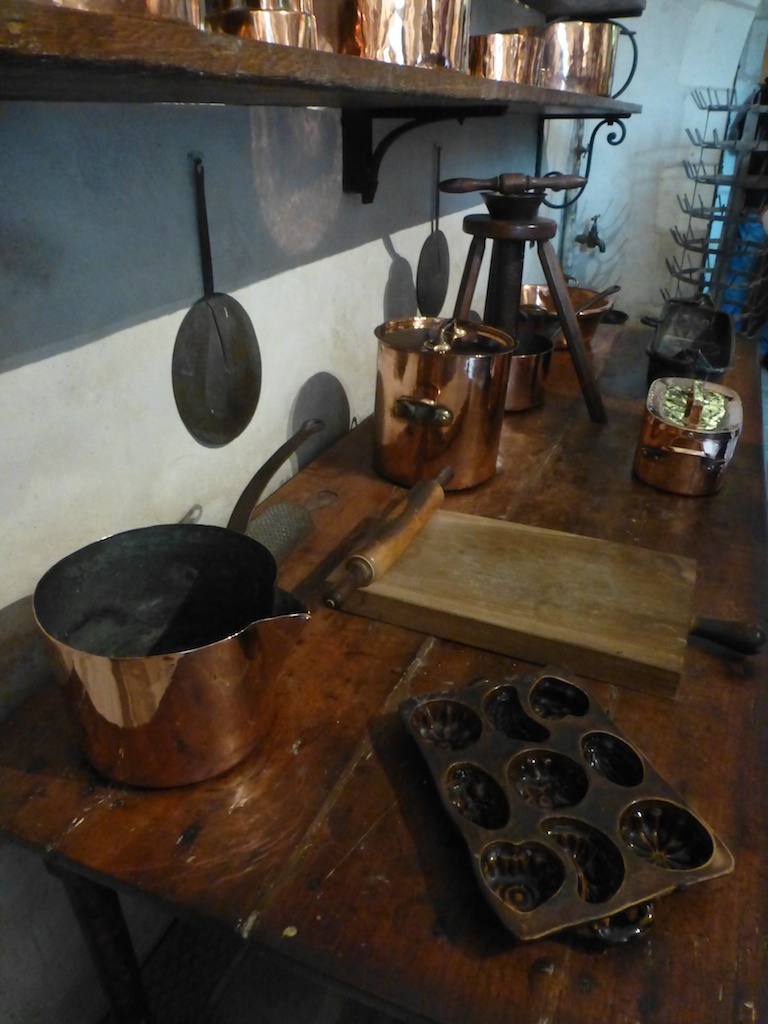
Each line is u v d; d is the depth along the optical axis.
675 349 1.62
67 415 0.68
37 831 0.54
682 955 0.46
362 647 0.73
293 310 1.03
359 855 0.52
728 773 0.59
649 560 0.82
